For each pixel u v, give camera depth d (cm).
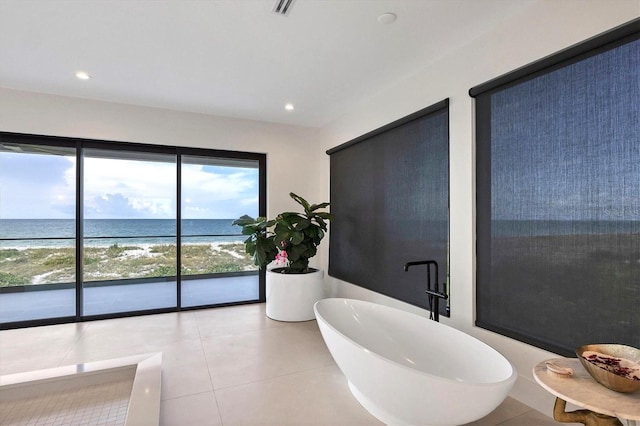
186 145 401
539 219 196
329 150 436
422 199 285
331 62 274
